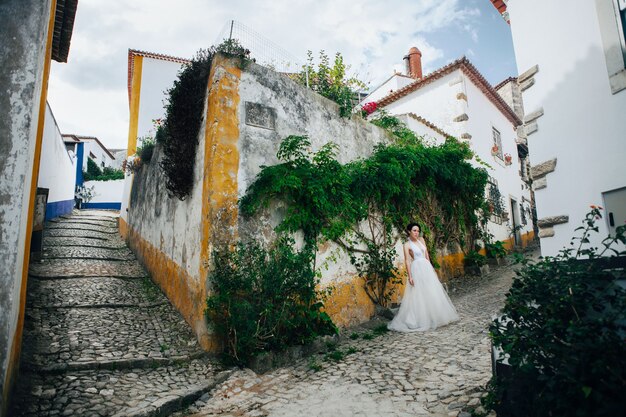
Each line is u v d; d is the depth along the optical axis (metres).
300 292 5.21
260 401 3.76
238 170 5.50
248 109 5.84
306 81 7.79
